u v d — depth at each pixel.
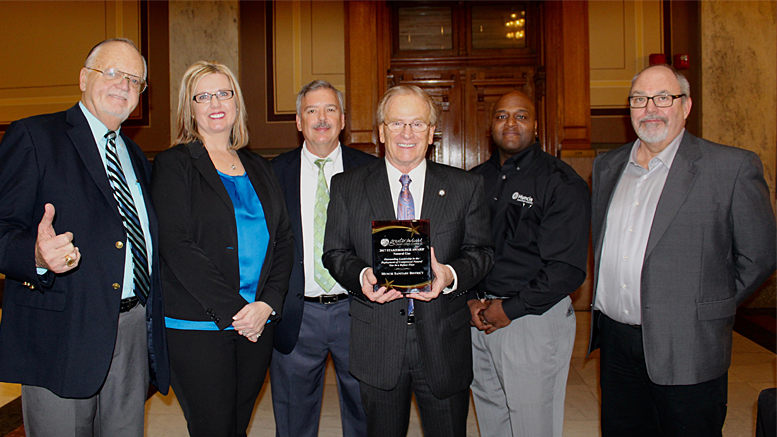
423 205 1.56
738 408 2.62
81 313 1.40
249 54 4.56
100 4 4.59
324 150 1.94
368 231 1.56
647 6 4.43
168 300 1.54
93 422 1.51
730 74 4.30
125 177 1.58
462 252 1.61
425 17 4.68
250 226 1.63
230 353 1.55
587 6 4.39
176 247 1.49
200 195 1.56
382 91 4.45
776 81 4.30
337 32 4.52
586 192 1.79
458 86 4.71
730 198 1.51
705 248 1.52
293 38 4.54
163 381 1.60
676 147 1.63
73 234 1.40
